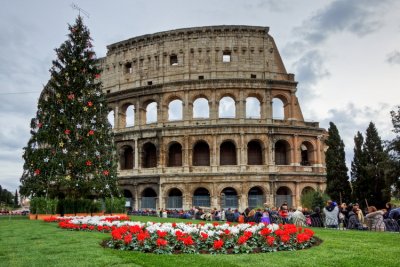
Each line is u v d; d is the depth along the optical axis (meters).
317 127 93.38
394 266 19.00
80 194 64.69
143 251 23.39
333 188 86.69
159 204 88.75
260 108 92.56
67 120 62.62
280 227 29.27
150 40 98.06
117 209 66.81
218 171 88.00
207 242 24.19
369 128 90.75
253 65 93.81
